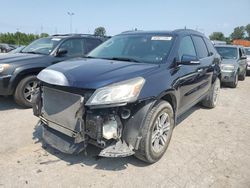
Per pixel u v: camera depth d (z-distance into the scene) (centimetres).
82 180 311
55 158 358
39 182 305
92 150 378
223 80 973
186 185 309
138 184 307
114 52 439
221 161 367
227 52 1087
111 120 303
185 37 463
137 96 305
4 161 346
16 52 690
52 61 617
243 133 480
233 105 692
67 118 321
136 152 331
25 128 460
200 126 508
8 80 547
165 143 368
